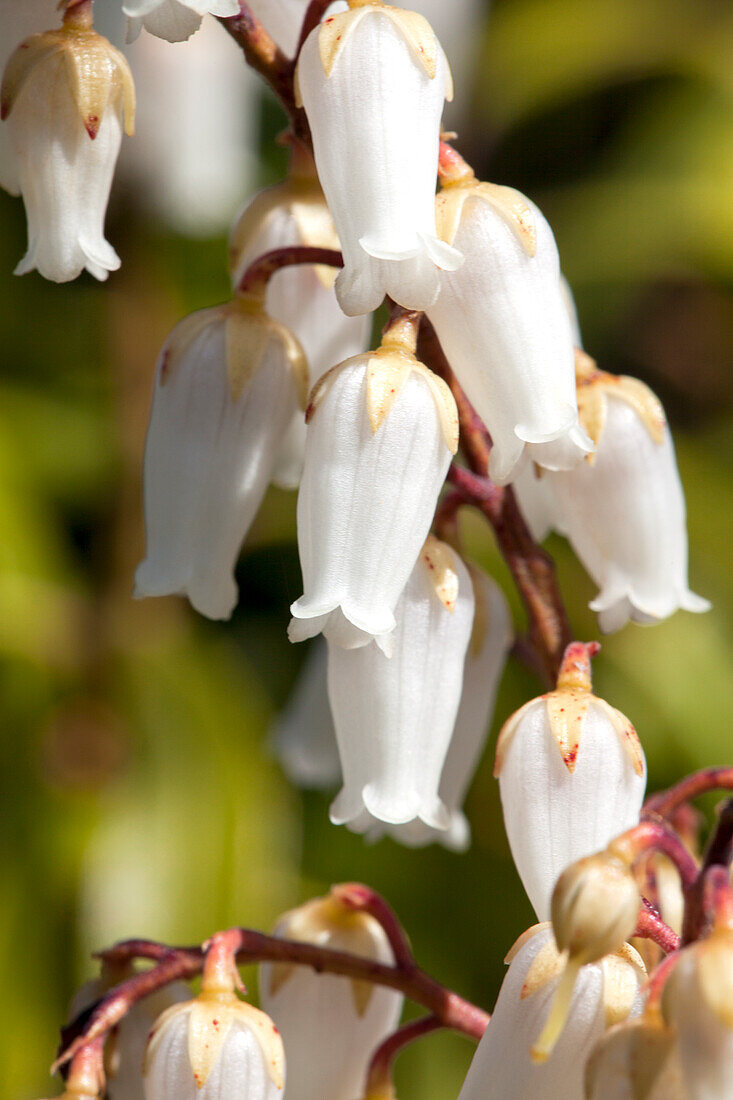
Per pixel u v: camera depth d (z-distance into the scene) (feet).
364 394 0.36
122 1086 0.39
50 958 0.54
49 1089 0.52
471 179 0.37
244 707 0.60
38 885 0.54
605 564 0.40
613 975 0.35
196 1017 0.36
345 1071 0.41
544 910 0.36
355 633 0.36
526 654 0.42
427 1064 0.56
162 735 0.58
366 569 0.36
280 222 0.40
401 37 0.36
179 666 0.60
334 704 0.38
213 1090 0.36
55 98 0.37
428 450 0.36
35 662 0.59
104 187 0.38
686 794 0.36
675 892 0.40
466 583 0.38
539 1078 0.35
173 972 0.38
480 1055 0.36
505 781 0.36
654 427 0.39
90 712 0.59
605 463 0.39
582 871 0.33
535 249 0.36
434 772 0.38
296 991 0.40
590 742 0.36
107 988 0.39
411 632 0.37
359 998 0.40
